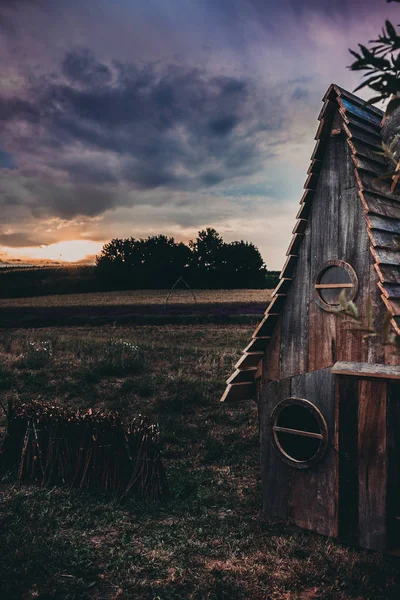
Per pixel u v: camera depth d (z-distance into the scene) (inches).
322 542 185.3
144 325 1165.7
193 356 574.6
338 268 196.2
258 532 195.6
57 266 3228.3
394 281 176.4
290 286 211.2
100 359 525.0
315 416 193.2
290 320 210.7
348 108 191.8
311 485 195.8
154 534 191.9
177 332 974.4
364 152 190.5
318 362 198.4
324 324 197.0
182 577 160.7
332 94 195.2
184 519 207.8
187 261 3216.0
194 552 178.7
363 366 179.8
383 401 174.9
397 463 173.2
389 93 51.1
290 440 229.1
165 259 3149.6
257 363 225.8
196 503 223.9
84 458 238.5
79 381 438.9
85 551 174.7
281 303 214.4
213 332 984.3
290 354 209.6
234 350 652.1
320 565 168.6
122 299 1975.9
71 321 1194.0
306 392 198.5
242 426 342.3
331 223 197.3
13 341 666.2
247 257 3248.0
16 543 178.1
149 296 2142.0
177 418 355.9
